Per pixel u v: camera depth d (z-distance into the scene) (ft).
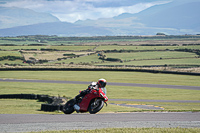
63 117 118.52
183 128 88.28
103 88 94.48
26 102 329.72
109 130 85.05
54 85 508.53
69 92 426.51
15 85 512.63
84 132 83.71
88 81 559.38
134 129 86.89
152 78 593.83
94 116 119.96
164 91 437.17
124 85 505.66
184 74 639.76
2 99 370.32
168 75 638.53
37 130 93.56
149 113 129.08
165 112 133.18
